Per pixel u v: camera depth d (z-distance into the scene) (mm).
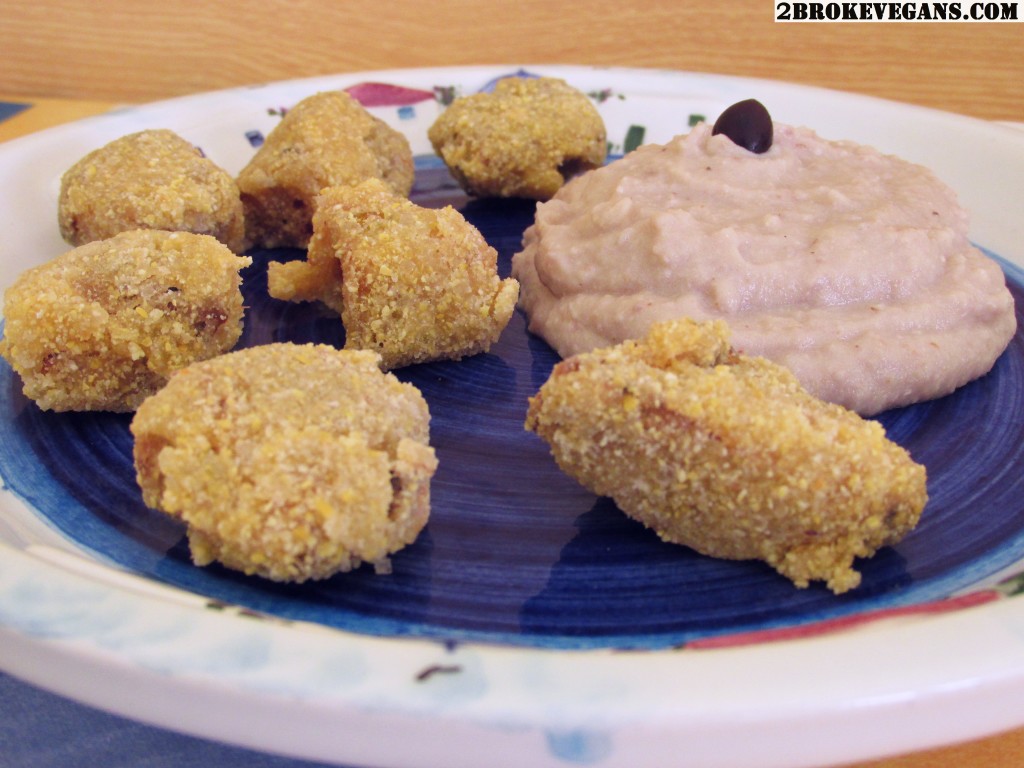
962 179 244
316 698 98
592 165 251
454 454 165
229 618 106
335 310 205
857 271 180
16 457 160
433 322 186
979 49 339
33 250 218
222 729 102
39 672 107
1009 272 219
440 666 101
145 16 340
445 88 282
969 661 102
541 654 103
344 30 346
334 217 190
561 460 146
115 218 200
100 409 172
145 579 130
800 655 102
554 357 194
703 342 146
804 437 132
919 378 173
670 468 137
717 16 349
